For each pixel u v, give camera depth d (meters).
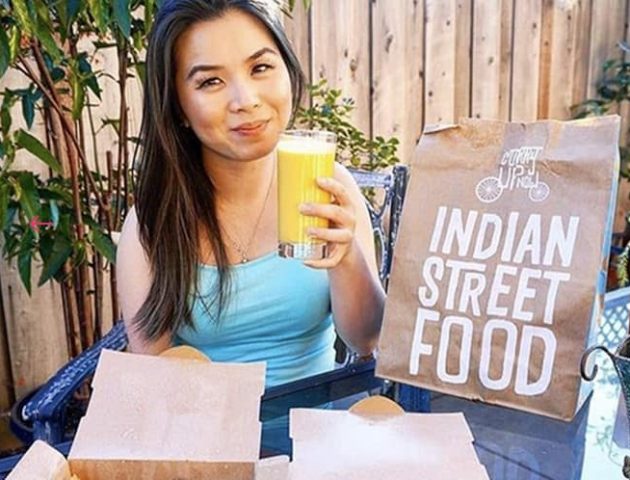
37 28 1.49
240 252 1.23
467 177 0.90
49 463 0.61
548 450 0.96
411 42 2.71
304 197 0.95
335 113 2.33
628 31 3.40
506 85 3.06
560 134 0.86
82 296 1.96
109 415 0.71
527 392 0.83
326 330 1.32
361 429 0.74
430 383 0.89
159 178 1.19
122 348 1.32
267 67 1.06
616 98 3.31
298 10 2.38
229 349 1.26
